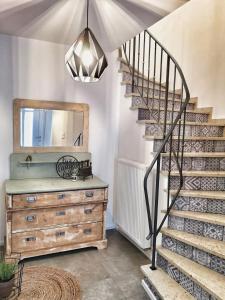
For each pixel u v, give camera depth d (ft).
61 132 9.91
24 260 8.38
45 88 9.56
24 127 9.30
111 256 8.87
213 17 10.52
